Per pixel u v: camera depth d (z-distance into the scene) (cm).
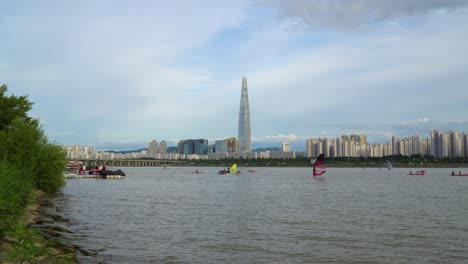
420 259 2925
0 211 2756
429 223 4612
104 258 2789
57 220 4369
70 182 14338
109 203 6794
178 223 4531
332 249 3225
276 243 3447
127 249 3123
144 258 2856
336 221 4759
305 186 12781
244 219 4916
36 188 6881
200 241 3503
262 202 7281
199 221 4719
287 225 4438
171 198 8069
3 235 2708
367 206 6562
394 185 13325
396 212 5694
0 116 7000
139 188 11362
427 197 8481
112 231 3916
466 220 4866
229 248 3238
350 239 3625
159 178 19450
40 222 3962
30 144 6450
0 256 2306
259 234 3859
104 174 18400
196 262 2792
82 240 3391
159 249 3159
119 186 12200
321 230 4103
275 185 13400
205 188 11719
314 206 6556
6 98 7156
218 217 5097
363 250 3192
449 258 2956
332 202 7288
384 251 3162
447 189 11231
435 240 3588
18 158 6031
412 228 4250
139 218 4916
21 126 6569
